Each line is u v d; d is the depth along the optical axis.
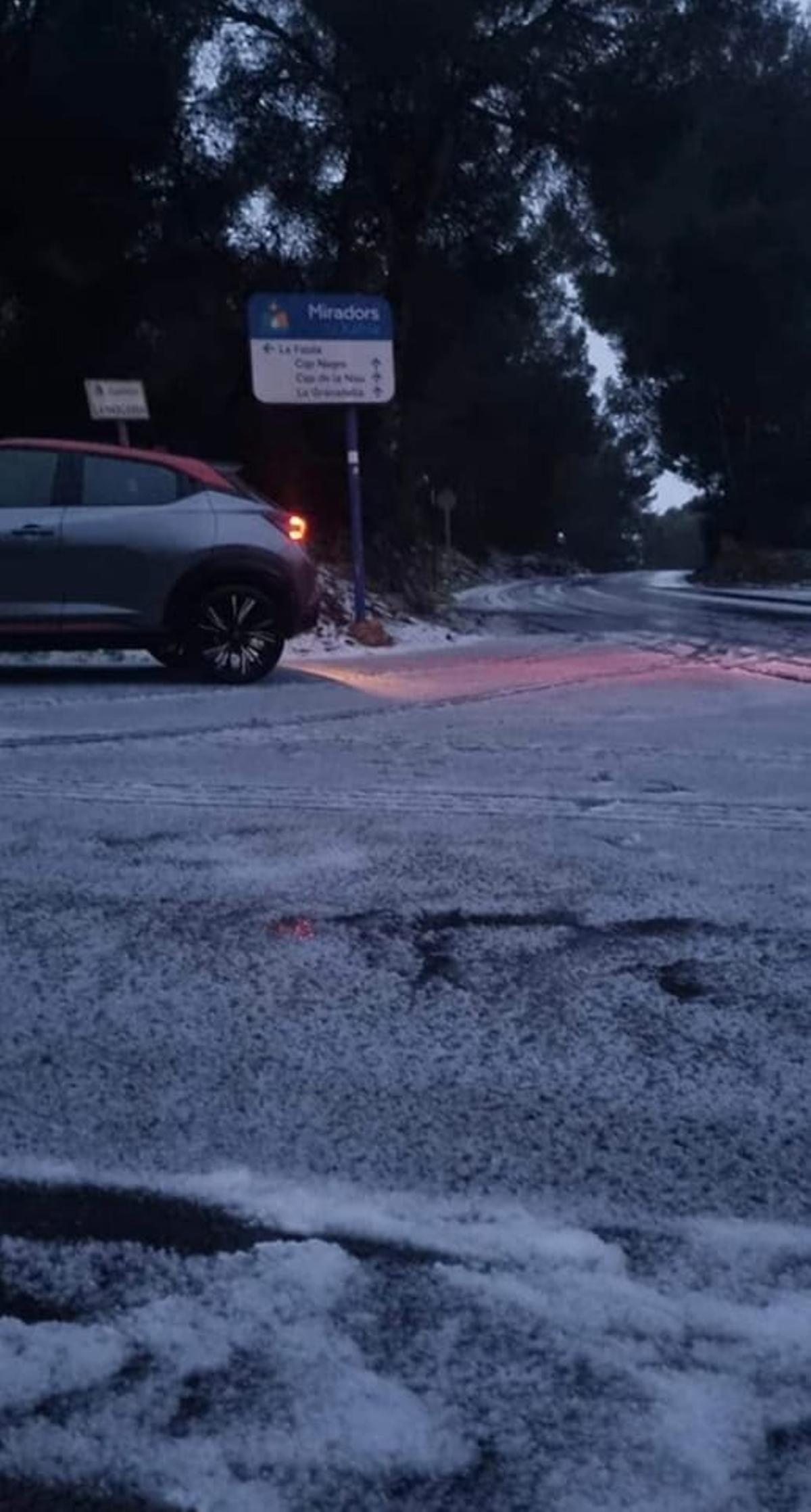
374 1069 4.29
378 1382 2.84
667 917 5.72
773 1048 4.46
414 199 22.72
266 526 12.20
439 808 7.53
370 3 20.59
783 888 6.13
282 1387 2.83
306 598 12.40
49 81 19.97
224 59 22.66
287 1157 3.76
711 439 50.66
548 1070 4.30
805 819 7.38
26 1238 3.37
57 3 20.41
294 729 9.93
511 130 23.59
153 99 20.94
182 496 12.00
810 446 48.34
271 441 22.95
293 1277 3.21
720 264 41.09
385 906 5.82
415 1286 3.17
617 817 7.38
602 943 5.41
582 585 50.53
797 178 31.88
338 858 6.52
